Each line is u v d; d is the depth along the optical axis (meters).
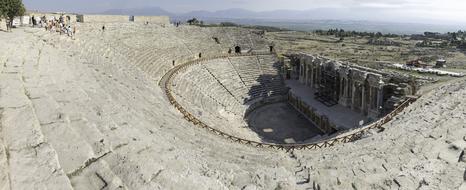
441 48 133.25
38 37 31.36
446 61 92.75
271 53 77.00
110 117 15.59
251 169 15.95
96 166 10.20
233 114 50.97
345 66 54.28
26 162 9.16
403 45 147.62
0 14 37.00
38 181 8.49
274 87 66.62
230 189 12.00
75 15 57.72
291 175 14.81
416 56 107.56
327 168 16.33
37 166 9.09
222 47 75.38
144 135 15.02
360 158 17.95
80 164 10.06
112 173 9.97
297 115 56.00
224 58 68.12
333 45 141.50
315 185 13.45
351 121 45.34
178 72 51.56
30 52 22.81
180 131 22.25
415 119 28.33
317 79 62.72
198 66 59.88
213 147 21.22
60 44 32.62
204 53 69.00
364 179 13.80
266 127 49.53
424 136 20.81
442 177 13.41
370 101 46.16
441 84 52.53
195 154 16.91
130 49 49.75
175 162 12.91
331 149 24.45
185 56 62.03
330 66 57.38
